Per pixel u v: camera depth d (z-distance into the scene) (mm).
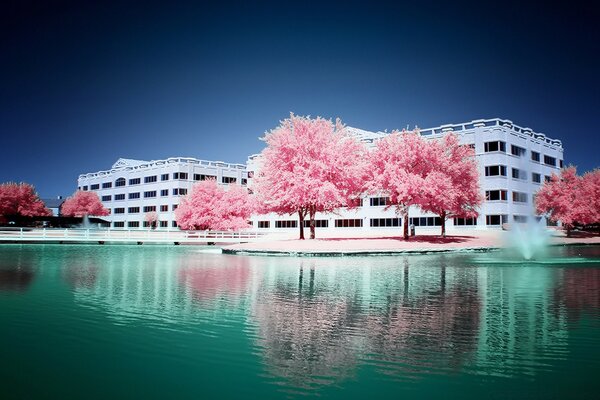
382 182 42656
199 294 14000
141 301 12695
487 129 61250
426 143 43625
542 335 8875
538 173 68375
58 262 26094
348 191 44156
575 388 6094
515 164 63000
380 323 9977
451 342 8375
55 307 11766
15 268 22234
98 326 9680
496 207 59969
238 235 55094
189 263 25922
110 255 32938
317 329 9414
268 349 7961
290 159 41594
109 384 6312
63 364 7172
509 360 7301
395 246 37000
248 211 56844
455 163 46062
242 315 10828
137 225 103688
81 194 98688
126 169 107500
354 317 10586
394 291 14742
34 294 13844
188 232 55562
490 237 50250
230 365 7113
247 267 23422
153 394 5938
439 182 41219
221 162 102688
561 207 54844
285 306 12008
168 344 8281
